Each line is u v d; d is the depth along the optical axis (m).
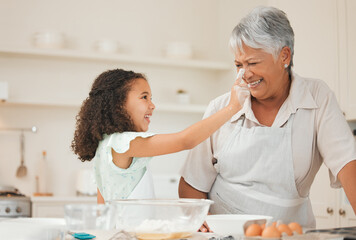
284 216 1.72
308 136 1.69
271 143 1.70
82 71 4.25
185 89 4.52
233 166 1.75
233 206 1.78
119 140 1.50
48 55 3.97
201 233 1.38
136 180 1.56
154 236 1.20
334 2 3.12
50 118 4.20
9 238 1.10
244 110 1.76
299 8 3.41
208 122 1.51
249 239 1.10
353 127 3.15
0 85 3.75
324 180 3.17
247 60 1.61
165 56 4.46
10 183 4.08
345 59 3.04
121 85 1.57
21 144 4.12
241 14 4.14
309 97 1.70
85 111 1.58
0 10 4.12
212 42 4.63
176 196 4.12
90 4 4.32
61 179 4.18
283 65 1.67
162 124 4.44
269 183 1.71
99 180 1.62
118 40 4.37
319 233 1.13
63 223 1.43
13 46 3.89
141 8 4.45
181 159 4.48
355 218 2.92
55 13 4.23
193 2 4.61
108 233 1.35
